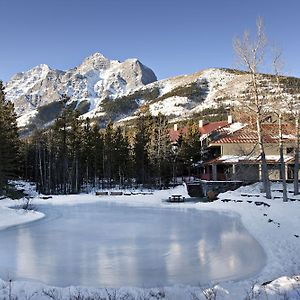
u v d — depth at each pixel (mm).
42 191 54125
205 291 8281
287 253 12328
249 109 29766
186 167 63156
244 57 29125
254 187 37750
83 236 17312
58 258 12812
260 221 19547
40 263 12125
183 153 60750
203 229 18938
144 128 64062
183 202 36219
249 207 26469
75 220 23656
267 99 29000
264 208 24438
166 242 15523
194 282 9992
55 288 8844
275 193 34031
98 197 43938
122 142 63625
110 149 62375
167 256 12977
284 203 25531
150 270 11234
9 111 46000
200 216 24859
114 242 15680
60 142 55188
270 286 8266
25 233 18406
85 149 59406
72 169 56000
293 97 28781
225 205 29969
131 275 10719
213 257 12688
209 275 10617
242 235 16875
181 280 10203
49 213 28281
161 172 57469
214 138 50438
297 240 13867
